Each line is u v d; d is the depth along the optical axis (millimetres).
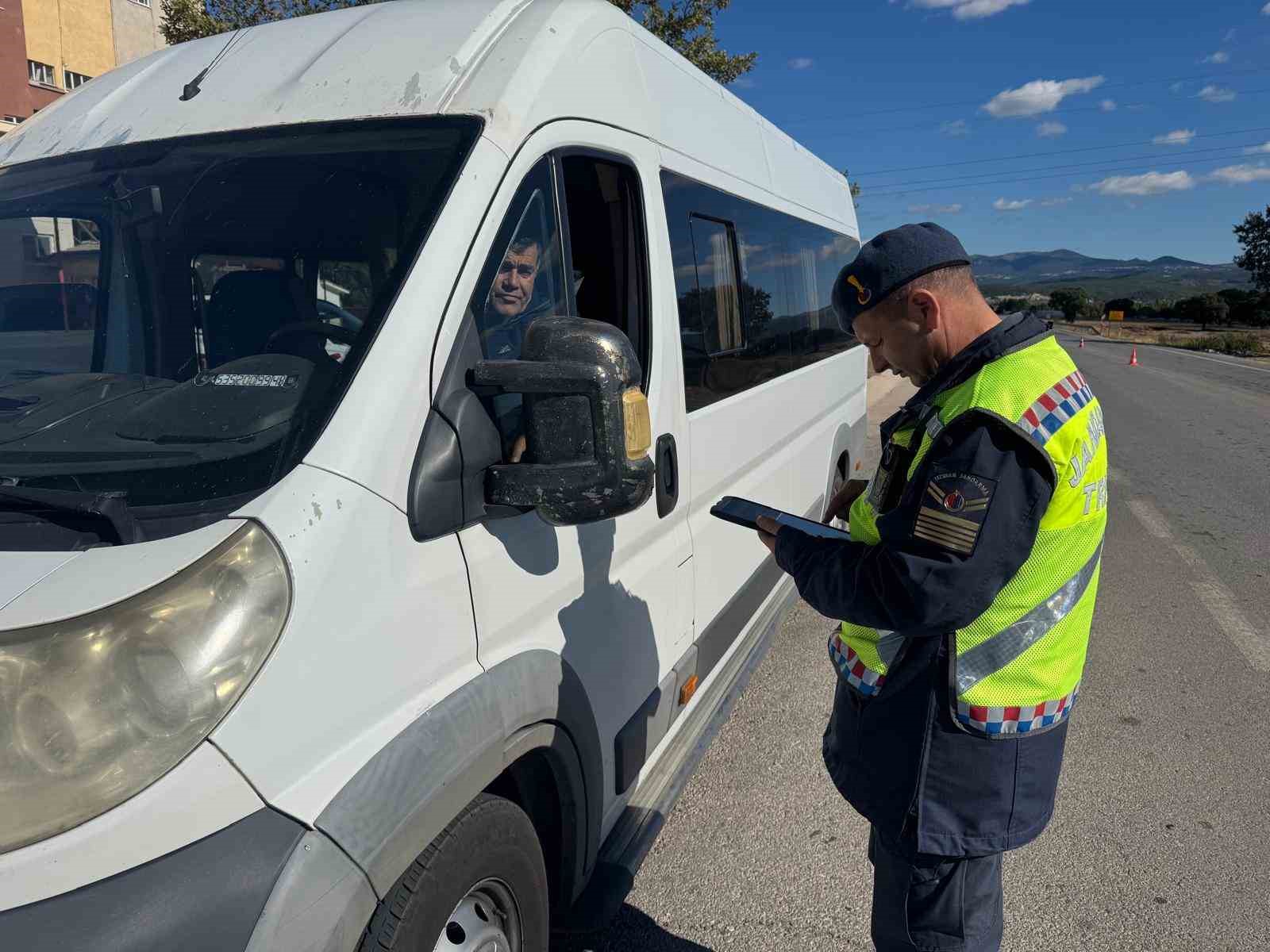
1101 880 2943
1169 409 15773
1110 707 4141
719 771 3594
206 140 2041
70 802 1149
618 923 2750
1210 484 8984
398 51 2078
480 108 1887
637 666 2479
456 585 1653
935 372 1735
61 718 1174
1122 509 7895
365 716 1448
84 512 1342
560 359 1601
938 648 1673
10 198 2100
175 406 1614
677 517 2756
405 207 1749
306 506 1373
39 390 1799
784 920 2766
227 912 1185
